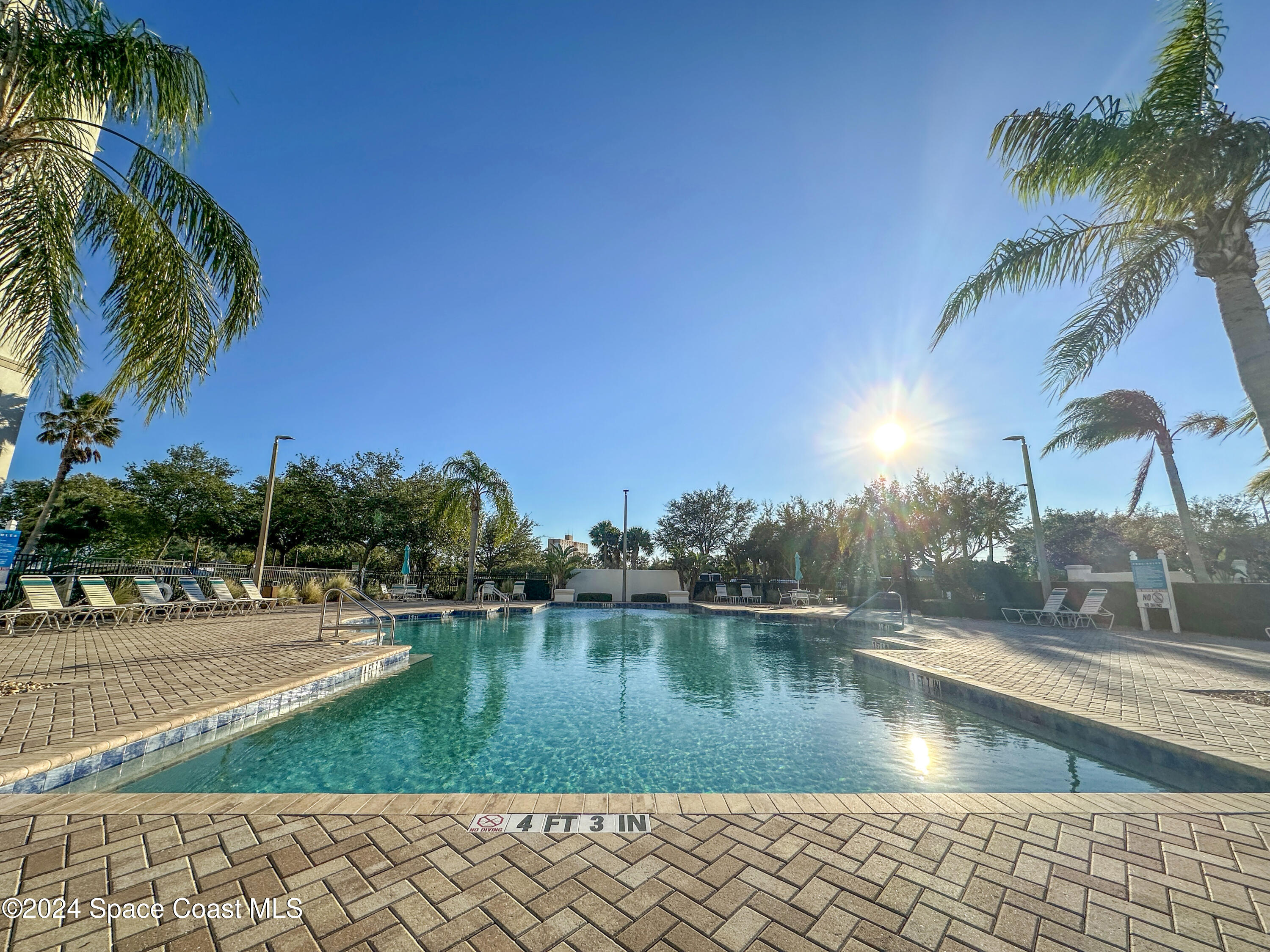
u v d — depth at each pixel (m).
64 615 10.02
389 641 10.87
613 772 4.59
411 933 1.90
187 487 23.25
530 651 11.01
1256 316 5.76
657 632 15.03
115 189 5.24
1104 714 5.04
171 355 5.48
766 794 3.12
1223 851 2.54
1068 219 6.93
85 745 3.62
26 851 2.36
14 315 4.98
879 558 23.64
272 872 2.25
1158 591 12.79
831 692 7.54
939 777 4.45
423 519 23.25
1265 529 24.03
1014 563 30.14
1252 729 4.52
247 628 10.56
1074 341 7.46
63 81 4.81
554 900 2.12
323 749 4.98
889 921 2.01
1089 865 2.41
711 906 2.09
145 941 1.82
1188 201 5.55
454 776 4.45
